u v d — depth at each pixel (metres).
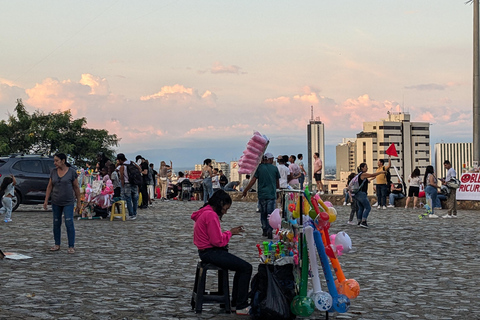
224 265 7.31
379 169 26.08
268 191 15.02
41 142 54.44
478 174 26.31
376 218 21.22
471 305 7.84
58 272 9.84
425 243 14.21
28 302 7.53
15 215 21.27
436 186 22.00
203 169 25.05
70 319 6.74
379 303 7.91
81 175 20.31
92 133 54.78
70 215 12.06
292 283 7.20
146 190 25.56
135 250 12.62
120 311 7.18
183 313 7.24
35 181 22.25
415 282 9.38
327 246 7.02
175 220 19.83
